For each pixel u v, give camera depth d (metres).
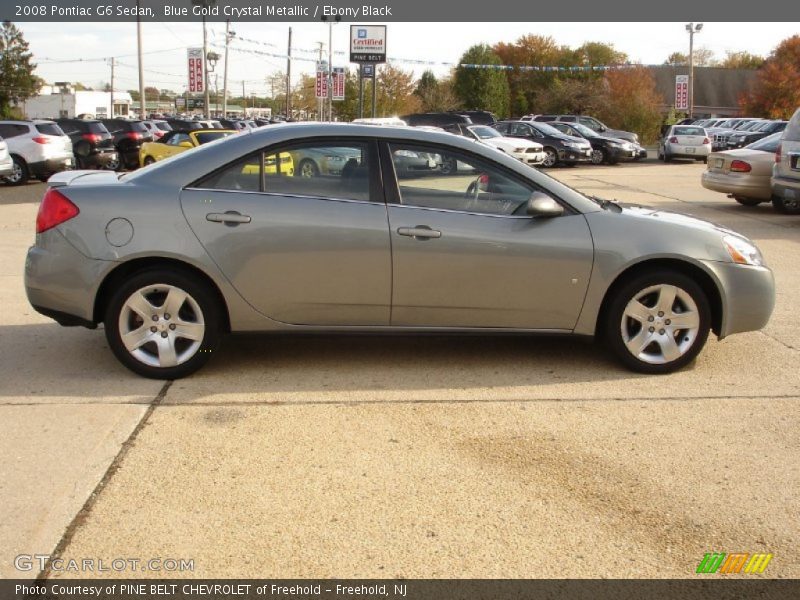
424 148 4.96
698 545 3.20
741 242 5.22
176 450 3.96
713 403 4.67
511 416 4.45
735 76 76.62
